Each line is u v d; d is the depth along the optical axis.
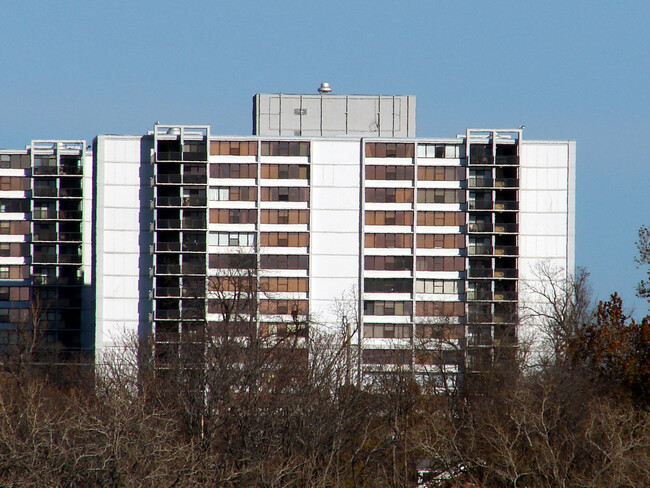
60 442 150.75
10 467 146.00
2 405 160.50
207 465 165.12
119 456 147.12
